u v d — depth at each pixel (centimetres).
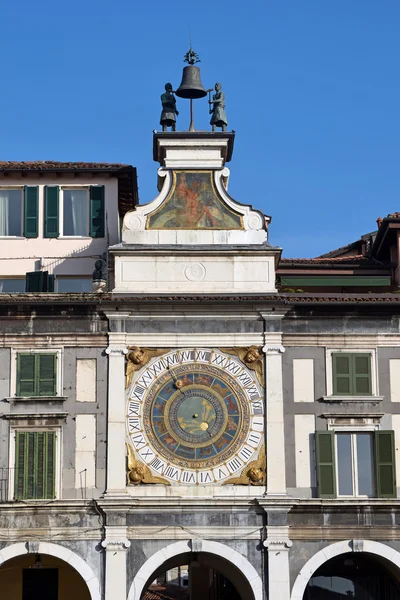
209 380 5222
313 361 5272
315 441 5181
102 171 5725
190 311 5253
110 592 4956
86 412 5156
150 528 5025
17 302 5200
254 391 5219
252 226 5388
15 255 5681
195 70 5697
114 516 5022
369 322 5319
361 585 5356
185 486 5100
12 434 5131
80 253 5691
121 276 5284
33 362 5203
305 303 5253
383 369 5288
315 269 5888
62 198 5759
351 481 5181
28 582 5378
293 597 5003
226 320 5269
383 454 5178
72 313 5241
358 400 5231
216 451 5153
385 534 5094
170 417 5175
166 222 5378
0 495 5066
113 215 5738
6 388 5175
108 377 5184
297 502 5059
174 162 5472
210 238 5366
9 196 5753
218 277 5309
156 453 5134
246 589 5197
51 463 5094
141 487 5091
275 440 5159
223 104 5631
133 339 5231
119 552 4991
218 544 5031
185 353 5241
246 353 5241
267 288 5297
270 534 5034
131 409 5169
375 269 5903
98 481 5081
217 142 5494
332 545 5069
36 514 5028
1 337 5219
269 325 5262
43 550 5000
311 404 5228
